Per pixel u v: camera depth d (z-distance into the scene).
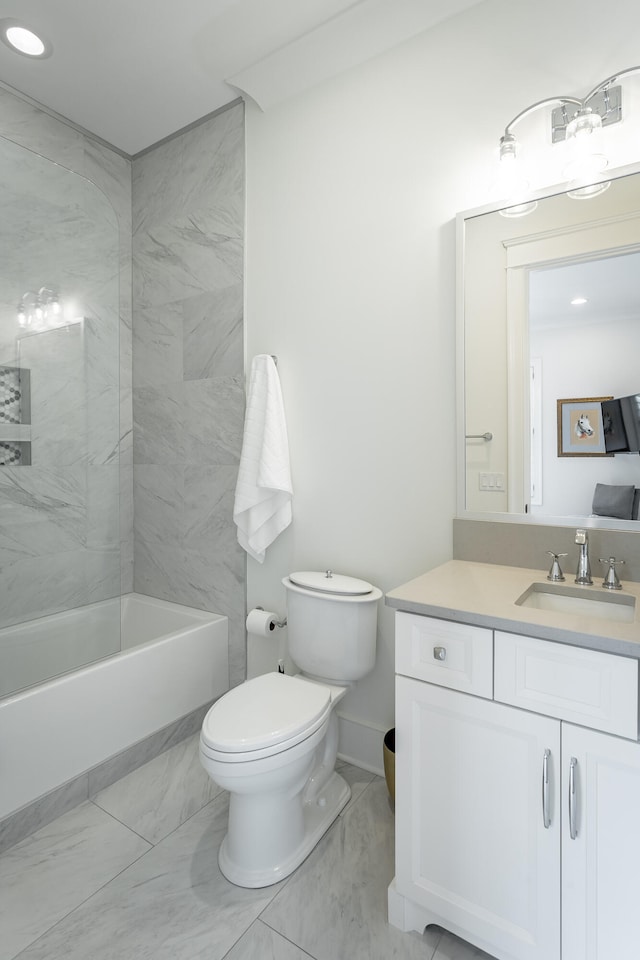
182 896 1.35
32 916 1.29
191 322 2.40
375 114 1.84
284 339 2.10
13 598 1.84
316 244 2.00
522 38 1.56
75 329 2.13
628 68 1.38
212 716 1.44
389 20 1.71
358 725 1.94
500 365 1.60
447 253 1.71
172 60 1.96
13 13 1.74
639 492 1.41
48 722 1.64
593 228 1.46
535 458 1.55
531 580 1.42
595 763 0.99
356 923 1.29
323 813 1.64
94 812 1.69
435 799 1.20
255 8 1.71
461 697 1.15
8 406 1.87
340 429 1.96
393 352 1.83
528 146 1.55
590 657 0.98
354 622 1.72
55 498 2.02
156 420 2.57
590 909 1.01
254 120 2.17
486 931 1.13
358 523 1.92
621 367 1.43
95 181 2.46
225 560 2.33
